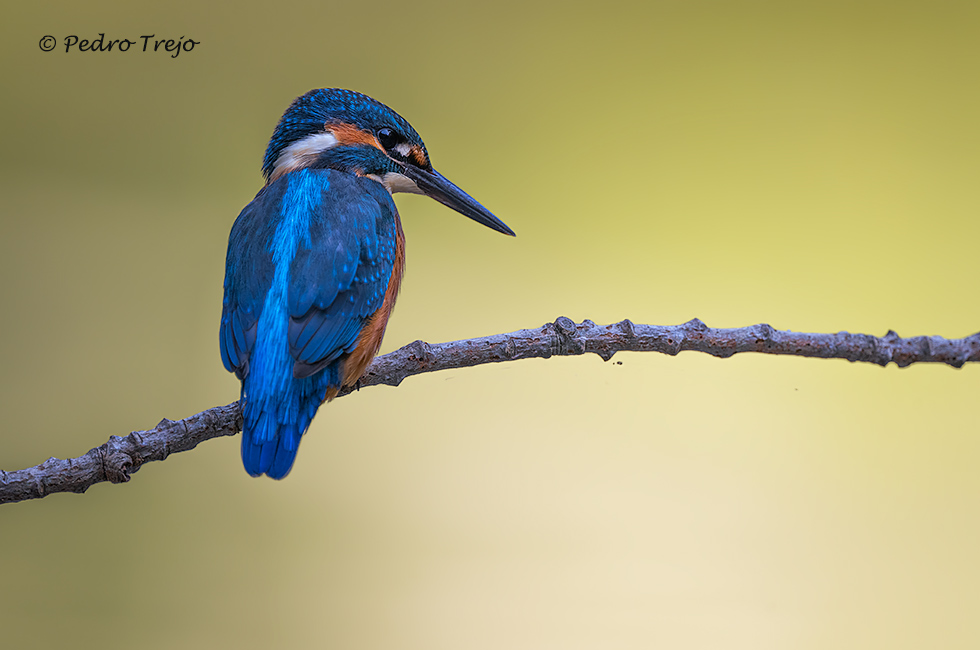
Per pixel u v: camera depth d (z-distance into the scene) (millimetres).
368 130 4043
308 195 4016
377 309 4008
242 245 4008
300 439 3988
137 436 3977
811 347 3992
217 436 3986
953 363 3992
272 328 3990
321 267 3998
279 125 4047
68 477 3971
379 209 4020
